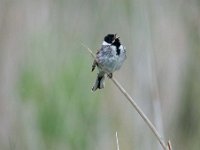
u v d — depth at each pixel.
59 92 12.86
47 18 15.16
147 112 13.27
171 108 14.87
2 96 14.38
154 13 14.73
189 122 15.16
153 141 13.63
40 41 14.23
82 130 12.95
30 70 13.23
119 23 14.34
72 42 14.37
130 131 13.76
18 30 15.17
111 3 14.69
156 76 13.58
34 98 13.00
